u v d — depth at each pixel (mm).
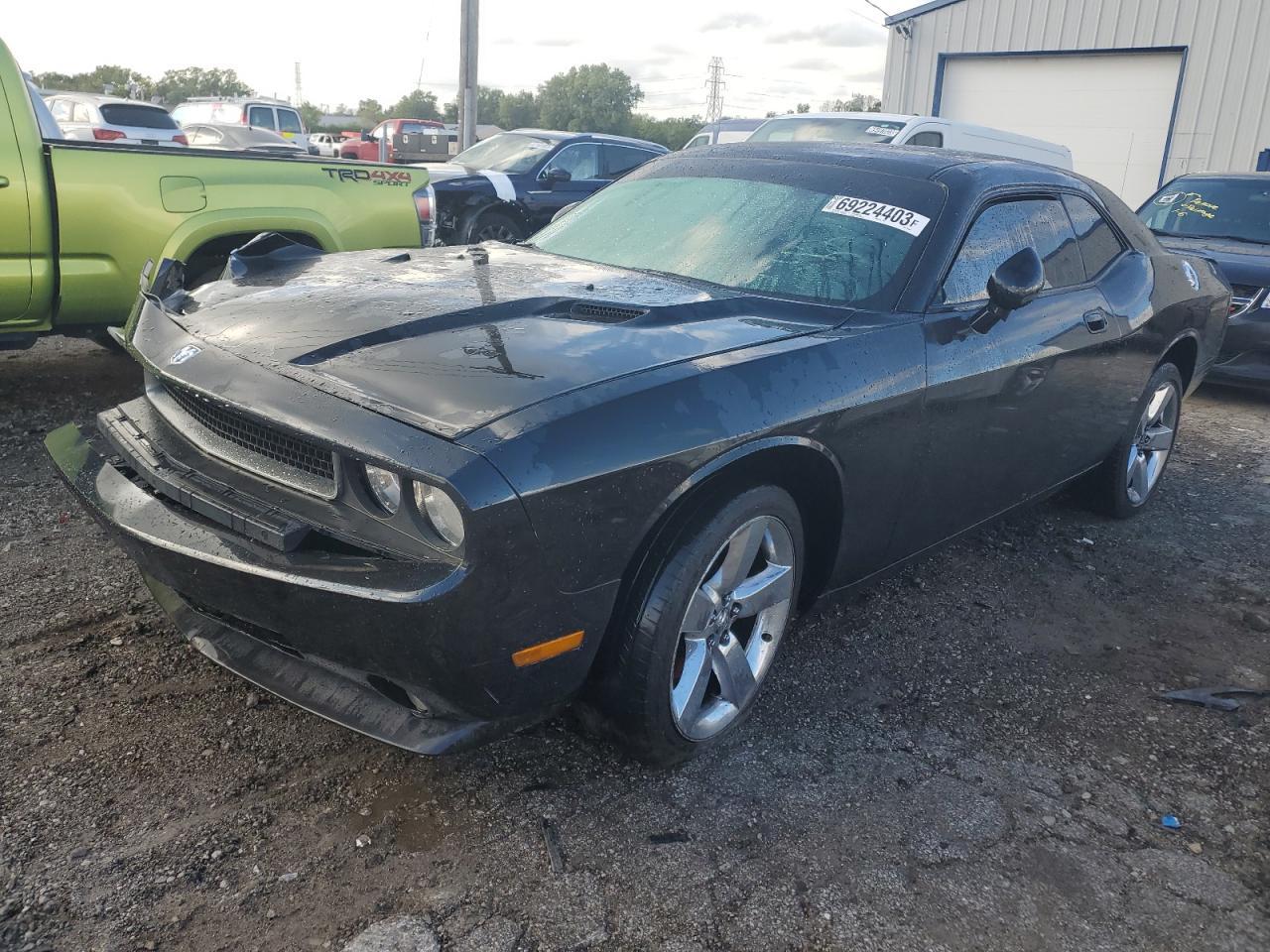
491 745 2666
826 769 2693
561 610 2152
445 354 2348
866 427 2764
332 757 2564
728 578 2559
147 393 2865
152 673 2863
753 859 2328
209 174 5203
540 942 2045
